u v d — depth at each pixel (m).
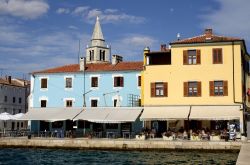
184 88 49.69
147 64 53.06
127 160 35.88
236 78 48.31
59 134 52.97
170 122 50.50
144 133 47.50
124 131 53.09
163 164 32.91
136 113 49.47
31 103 60.91
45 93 60.50
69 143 46.25
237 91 48.09
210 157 37.28
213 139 43.81
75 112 52.25
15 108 96.12
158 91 50.69
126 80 57.31
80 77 59.41
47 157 39.09
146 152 42.34
